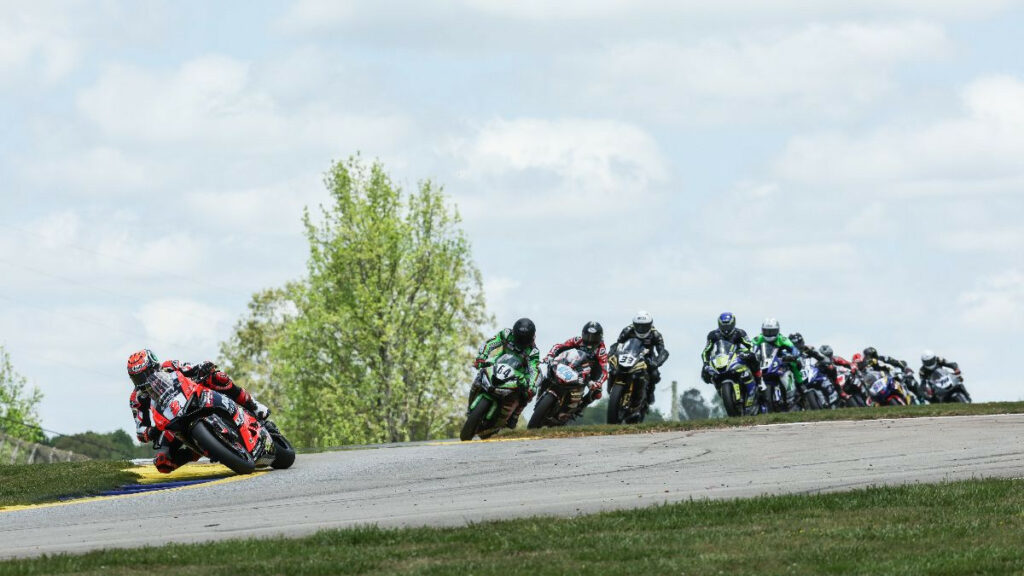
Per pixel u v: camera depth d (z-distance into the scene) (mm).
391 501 48438
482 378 76250
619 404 83000
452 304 189750
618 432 72938
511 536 37250
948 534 35656
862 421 72750
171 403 58312
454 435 196500
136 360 58781
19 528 44531
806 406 102188
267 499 50875
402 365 183500
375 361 183375
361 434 182875
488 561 33656
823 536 36000
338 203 188375
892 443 60875
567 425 80438
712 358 89188
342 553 35250
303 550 35781
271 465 62719
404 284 186625
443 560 34062
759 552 33906
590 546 35625
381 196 188250
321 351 186750
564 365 80375
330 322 181625
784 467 54094
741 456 58781
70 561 34594
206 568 33312
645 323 84625
